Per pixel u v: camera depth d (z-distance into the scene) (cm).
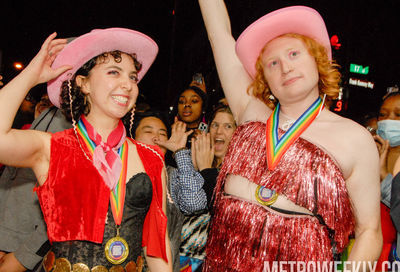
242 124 189
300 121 175
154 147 185
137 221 167
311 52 173
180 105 354
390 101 296
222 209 177
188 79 1224
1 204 212
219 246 175
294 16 172
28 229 206
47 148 158
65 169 156
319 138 170
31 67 151
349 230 167
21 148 146
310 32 176
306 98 178
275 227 165
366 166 167
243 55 192
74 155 159
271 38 182
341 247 167
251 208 169
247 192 173
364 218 170
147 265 198
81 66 171
